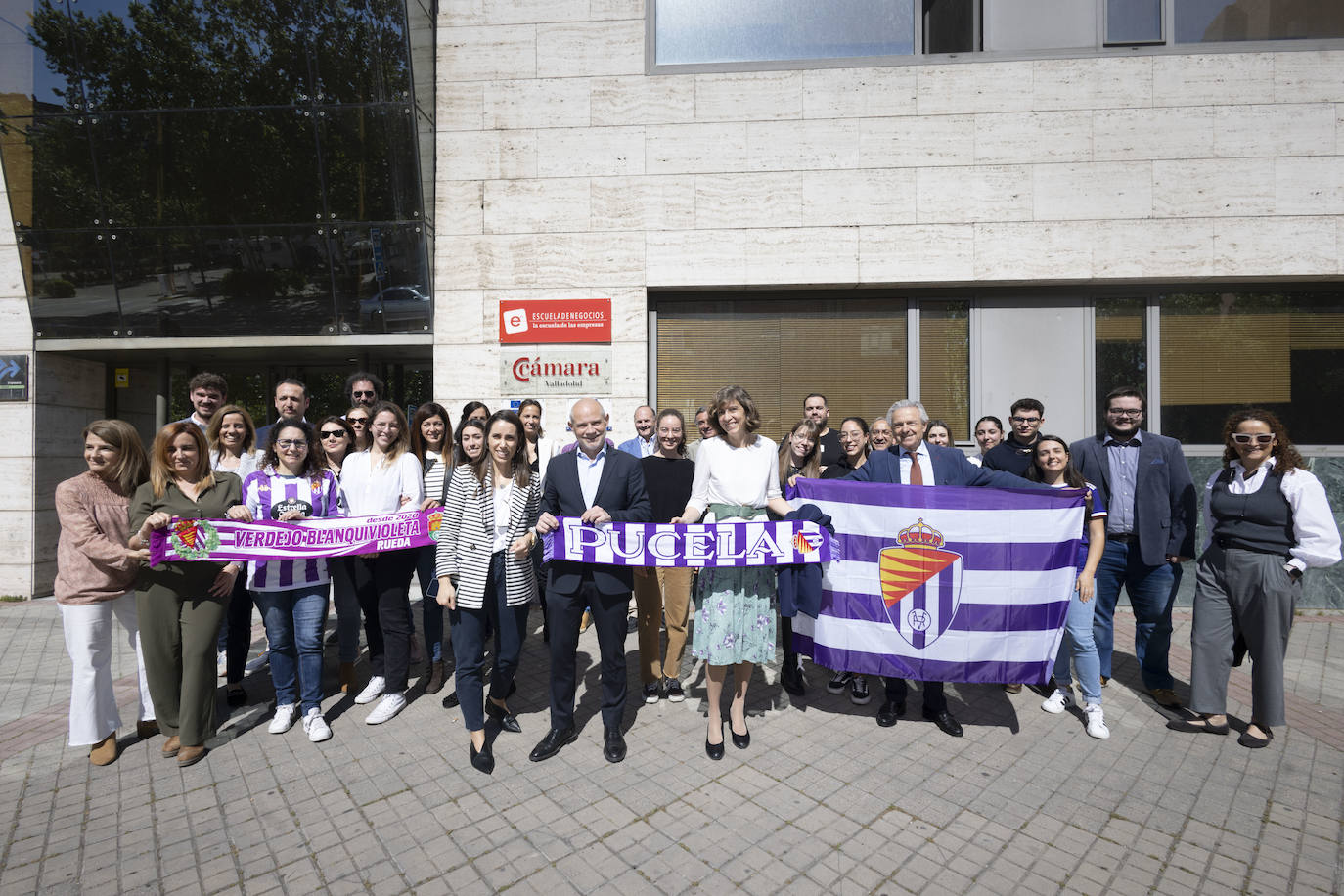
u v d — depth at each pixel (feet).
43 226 22.34
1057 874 7.99
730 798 9.66
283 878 8.01
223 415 13.97
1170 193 20.85
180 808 9.55
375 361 25.67
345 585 13.57
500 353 22.34
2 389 23.08
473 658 10.69
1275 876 7.96
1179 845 8.57
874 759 10.87
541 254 22.26
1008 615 11.58
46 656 16.78
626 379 22.17
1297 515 11.02
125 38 21.04
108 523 10.96
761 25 22.02
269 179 21.77
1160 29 20.98
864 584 11.96
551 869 8.13
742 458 11.34
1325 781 10.19
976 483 12.42
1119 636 18.01
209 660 11.09
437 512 13.08
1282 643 11.19
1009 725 12.22
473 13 22.27
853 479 13.41
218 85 21.18
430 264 22.30
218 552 11.09
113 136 21.67
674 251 22.04
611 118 22.09
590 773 10.42
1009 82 21.21
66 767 10.82
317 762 10.87
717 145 21.91
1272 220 20.63
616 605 10.75
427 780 10.27
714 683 10.91
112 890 7.82
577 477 11.13
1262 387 21.65
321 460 13.28
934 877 7.93
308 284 22.52
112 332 23.08
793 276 21.79
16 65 21.35
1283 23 20.81
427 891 7.75
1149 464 13.04
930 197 21.45
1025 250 21.22
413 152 21.44
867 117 21.56
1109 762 10.78
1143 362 21.85
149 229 22.18
